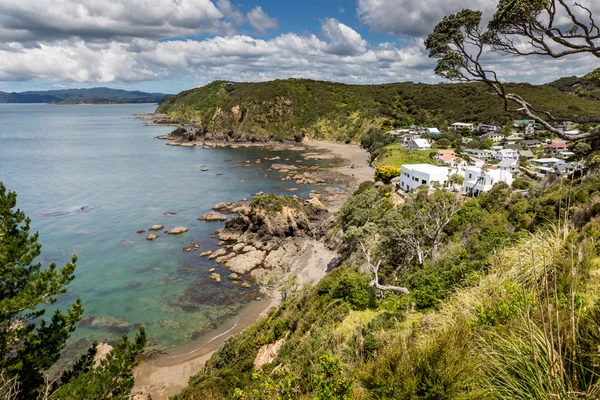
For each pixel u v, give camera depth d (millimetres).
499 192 42500
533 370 4902
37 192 76000
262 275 44531
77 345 31516
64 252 49094
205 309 37656
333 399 6500
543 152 98000
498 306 7965
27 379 14859
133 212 65750
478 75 15383
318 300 27703
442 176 60844
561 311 5875
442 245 32531
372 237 40812
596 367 4441
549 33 13391
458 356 5391
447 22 15031
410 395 5223
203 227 59781
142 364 29688
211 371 26234
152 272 44875
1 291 15648
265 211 55406
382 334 13703
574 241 9555
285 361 19406
